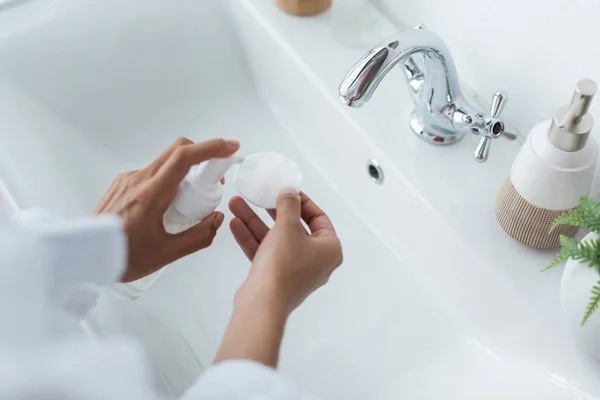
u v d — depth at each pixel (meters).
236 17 0.84
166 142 0.86
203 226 0.57
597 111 0.58
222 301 0.72
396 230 0.74
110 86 0.81
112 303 0.61
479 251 0.63
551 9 0.58
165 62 0.83
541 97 0.65
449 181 0.68
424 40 0.58
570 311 0.52
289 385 0.33
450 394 0.60
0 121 0.70
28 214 0.38
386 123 0.73
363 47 0.79
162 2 0.81
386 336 0.69
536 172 0.55
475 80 0.73
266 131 0.87
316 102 0.78
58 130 0.78
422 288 0.71
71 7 0.78
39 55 0.76
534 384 0.57
